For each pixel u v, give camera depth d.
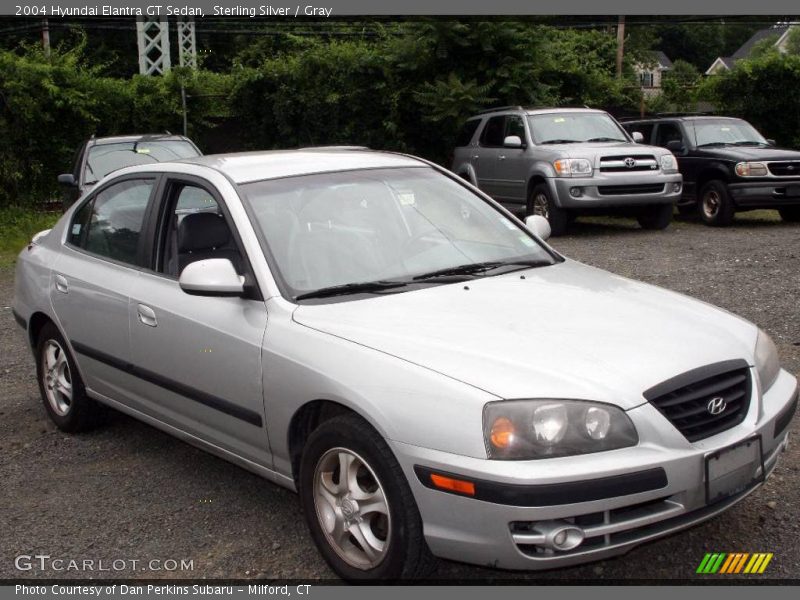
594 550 3.27
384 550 3.56
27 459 5.44
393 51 20.31
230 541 4.29
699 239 13.40
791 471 4.69
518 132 15.27
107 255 5.29
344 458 3.69
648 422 3.32
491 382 3.33
